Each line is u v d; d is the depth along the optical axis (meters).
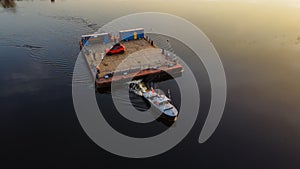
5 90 49.88
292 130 42.03
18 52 67.06
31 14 102.56
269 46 74.50
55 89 50.84
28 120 42.22
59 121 42.22
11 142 37.88
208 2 129.38
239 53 69.56
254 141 39.81
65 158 35.69
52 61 62.44
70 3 122.19
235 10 113.25
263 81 55.78
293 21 96.94
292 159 36.78
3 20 93.94
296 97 50.06
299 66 62.44
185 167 35.22
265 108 47.06
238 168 35.31
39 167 34.19
